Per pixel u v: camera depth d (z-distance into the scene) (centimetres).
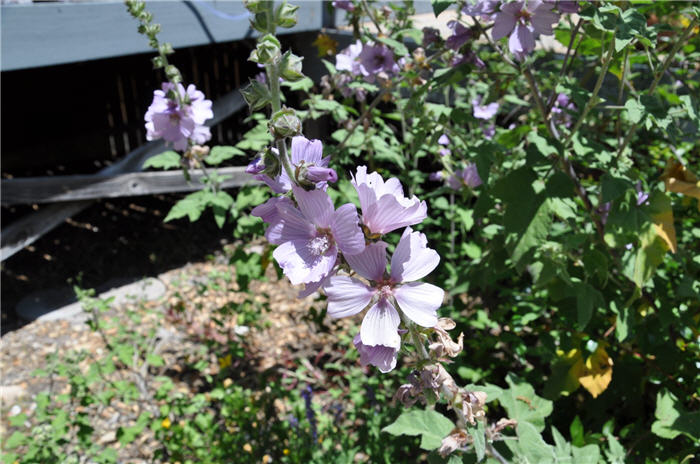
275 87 28
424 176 87
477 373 74
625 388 65
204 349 99
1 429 86
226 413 80
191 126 70
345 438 74
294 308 112
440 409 71
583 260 59
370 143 81
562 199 52
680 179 55
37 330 110
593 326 66
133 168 127
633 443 59
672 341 63
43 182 113
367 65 73
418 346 31
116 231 147
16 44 91
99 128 182
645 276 52
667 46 73
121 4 103
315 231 28
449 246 94
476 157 58
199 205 77
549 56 93
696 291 55
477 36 56
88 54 100
